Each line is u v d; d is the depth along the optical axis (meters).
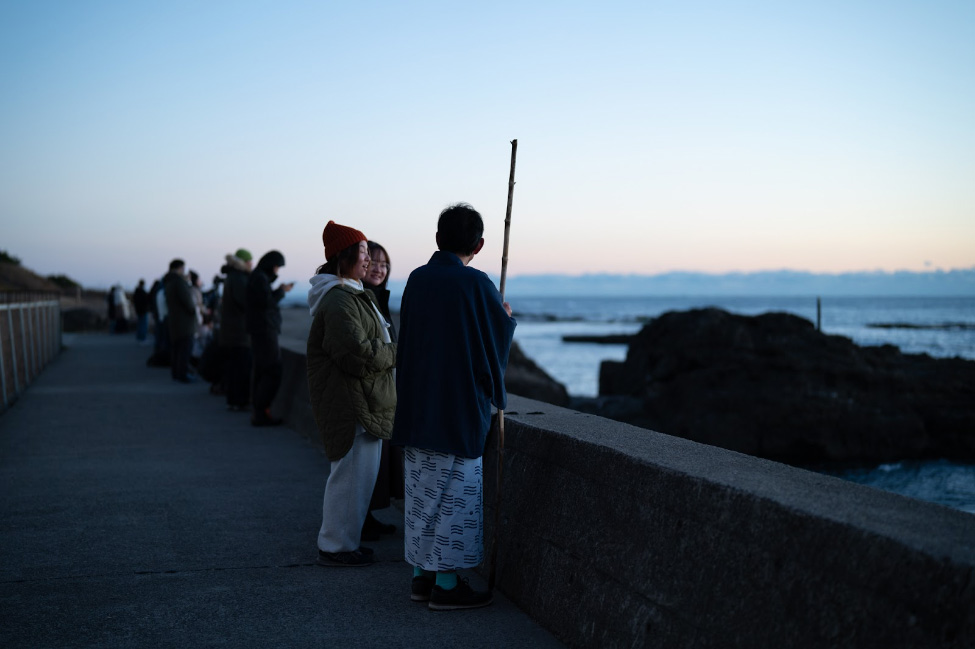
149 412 10.56
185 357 14.06
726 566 2.59
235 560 4.61
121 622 3.67
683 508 2.85
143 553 4.72
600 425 4.07
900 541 2.04
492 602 3.90
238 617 3.73
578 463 3.57
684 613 2.73
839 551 2.20
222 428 9.34
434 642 3.44
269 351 9.34
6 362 11.06
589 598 3.28
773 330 23.95
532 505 3.89
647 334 28.02
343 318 4.26
